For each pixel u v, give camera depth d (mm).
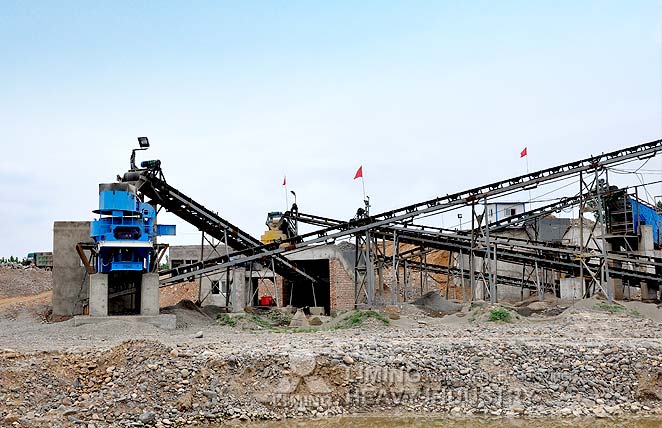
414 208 46969
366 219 47031
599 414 24438
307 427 23484
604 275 48938
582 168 46312
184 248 67375
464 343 29203
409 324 39875
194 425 23703
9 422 21703
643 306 42469
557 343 29359
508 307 46719
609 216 56312
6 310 48781
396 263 51812
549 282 63781
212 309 49531
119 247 39938
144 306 41031
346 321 40344
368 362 26641
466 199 46719
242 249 50406
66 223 46062
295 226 60375
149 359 26359
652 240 54750
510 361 27531
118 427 22828
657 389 25875
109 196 40219
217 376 25828
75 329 37500
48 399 23859
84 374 25422
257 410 24641
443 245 50594
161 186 44219
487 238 45719
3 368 24906
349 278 57125
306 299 64812
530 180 46500
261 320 44188
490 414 24719
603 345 28656
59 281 45688
